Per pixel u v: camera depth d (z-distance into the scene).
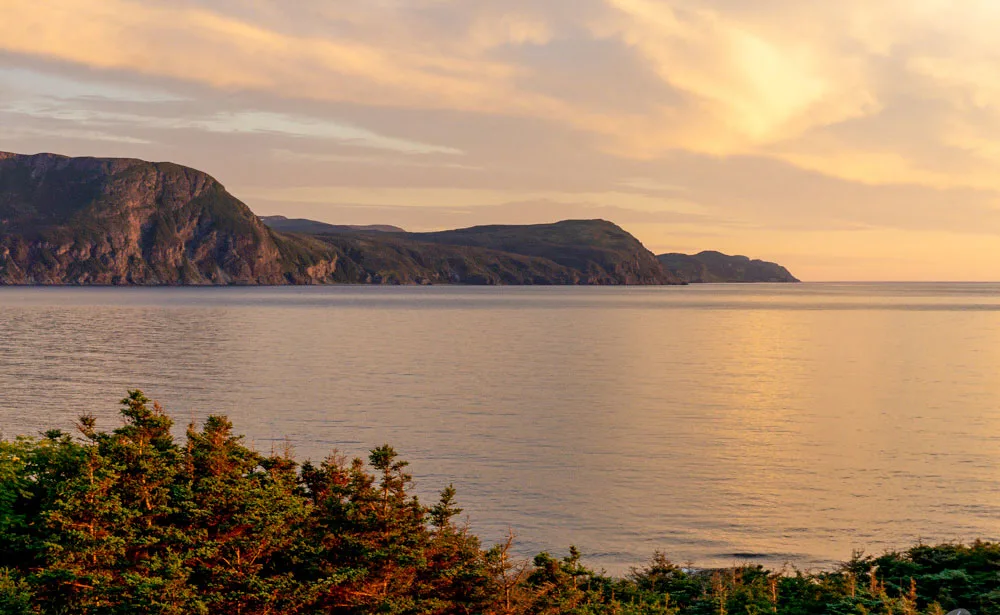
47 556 19.55
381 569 21.28
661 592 27.56
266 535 20.47
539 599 22.33
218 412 68.88
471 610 21.62
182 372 97.12
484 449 55.41
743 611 24.89
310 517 22.50
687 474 49.03
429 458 52.31
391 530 21.94
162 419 23.41
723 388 88.94
